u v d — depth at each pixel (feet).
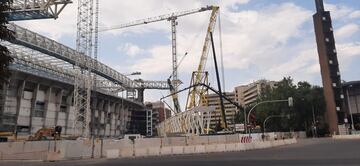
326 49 342.85
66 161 104.99
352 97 377.09
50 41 275.18
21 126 281.13
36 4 149.07
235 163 70.08
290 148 132.46
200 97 285.23
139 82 511.81
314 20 356.38
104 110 401.29
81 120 328.08
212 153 124.06
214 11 300.20
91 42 303.07
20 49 259.19
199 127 229.25
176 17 443.32
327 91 341.62
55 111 315.37
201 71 292.61
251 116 183.73
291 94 338.34
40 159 110.01
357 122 378.53
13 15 152.15
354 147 115.96
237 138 161.48
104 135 399.24
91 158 115.75
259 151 122.11
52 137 192.65
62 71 322.14
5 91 256.11
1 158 112.98
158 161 87.71
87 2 305.32
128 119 499.10
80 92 317.42
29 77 276.82
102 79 397.39
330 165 57.88
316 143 171.01
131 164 79.92
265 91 382.83
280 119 341.21
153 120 605.73
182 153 127.03
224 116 236.02
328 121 352.49
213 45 250.16
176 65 441.68
